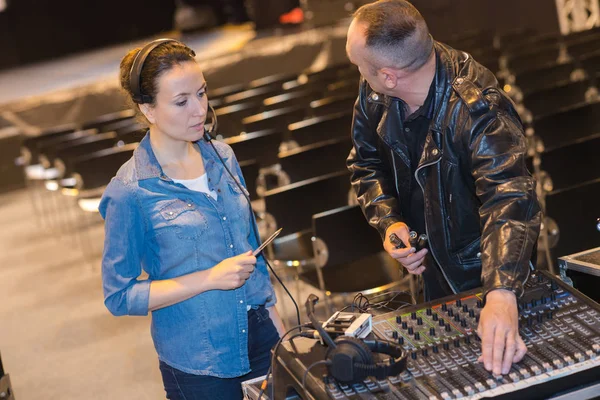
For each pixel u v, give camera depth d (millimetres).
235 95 6957
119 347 4109
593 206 3170
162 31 14586
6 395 2219
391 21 1822
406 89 1909
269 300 2078
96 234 6180
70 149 5707
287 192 3732
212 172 1958
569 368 1423
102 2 15016
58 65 13016
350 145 4430
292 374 1524
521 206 1688
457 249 2033
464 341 1560
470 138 1826
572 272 1927
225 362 1958
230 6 14539
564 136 4387
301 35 10312
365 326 1606
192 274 1871
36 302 4887
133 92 1783
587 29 7211
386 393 1417
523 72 5734
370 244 3393
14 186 8062
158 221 1882
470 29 9859
